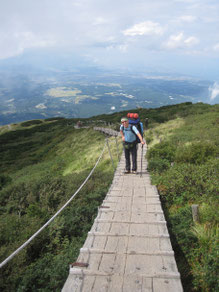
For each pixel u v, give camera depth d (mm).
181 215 5102
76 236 6059
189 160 8836
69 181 10250
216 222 4359
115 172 9484
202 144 9445
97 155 19062
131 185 7312
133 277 2840
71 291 2646
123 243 3691
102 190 8586
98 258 3293
